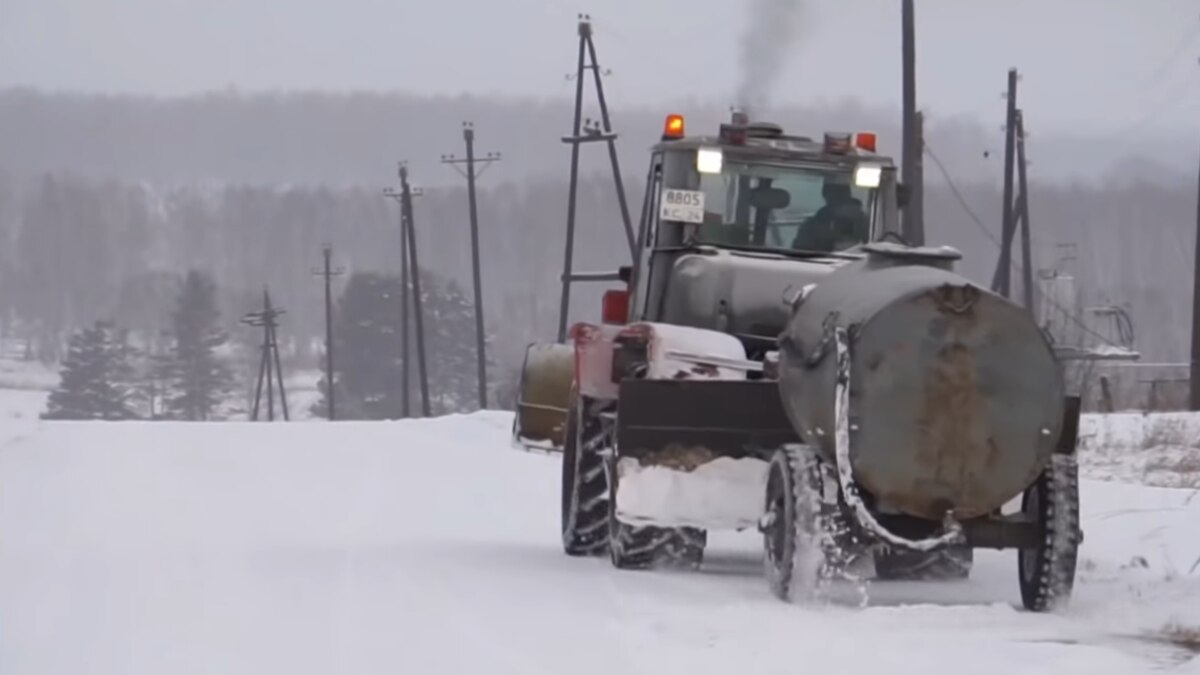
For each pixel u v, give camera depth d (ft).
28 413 359.87
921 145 270.26
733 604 88.48
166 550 116.78
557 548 121.60
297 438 244.22
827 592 87.66
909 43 258.37
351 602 92.07
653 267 119.55
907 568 103.19
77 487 166.61
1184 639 80.02
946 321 87.25
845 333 87.45
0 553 114.83
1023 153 423.64
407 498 161.07
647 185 124.26
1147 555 114.11
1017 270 454.81
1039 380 87.76
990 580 103.86
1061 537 88.17
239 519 139.44
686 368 100.07
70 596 95.04
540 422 132.26
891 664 72.28
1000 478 87.45
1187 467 188.03
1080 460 200.23
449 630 82.58
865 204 121.29
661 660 73.61
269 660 75.87
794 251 119.96
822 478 88.33
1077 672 71.00
